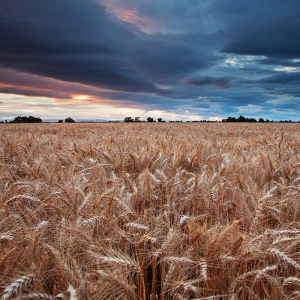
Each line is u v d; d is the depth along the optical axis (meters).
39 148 7.09
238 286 2.12
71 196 3.05
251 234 2.34
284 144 7.64
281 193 3.59
